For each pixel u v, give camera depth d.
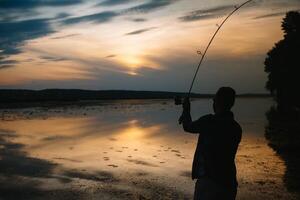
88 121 32.19
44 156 14.30
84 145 17.25
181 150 15.61
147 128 25.56
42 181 10.38
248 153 14.48
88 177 10.83
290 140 17.55
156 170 11.66
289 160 13.06
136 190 9.42
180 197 8.84
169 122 30.80
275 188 9.51
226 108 4.36
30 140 19.11
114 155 14.45
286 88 37.72
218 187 4.10
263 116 36.00
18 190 9.50
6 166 12.40
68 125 27.88
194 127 4.33
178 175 10.96
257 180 10.27
